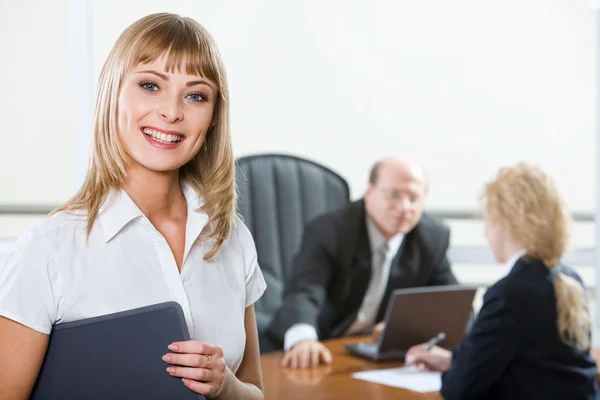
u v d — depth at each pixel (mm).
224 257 1593
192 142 1471
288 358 2867
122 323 1383
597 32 4277
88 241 1416
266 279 3688
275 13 4473
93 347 1387
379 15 4516
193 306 1496
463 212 4586
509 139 4570
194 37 1466
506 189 2592
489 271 4547
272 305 3641
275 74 4496
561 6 4504
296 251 3811
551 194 2572
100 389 1390
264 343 3361
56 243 1389
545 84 4543
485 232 2686
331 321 3385
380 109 4555
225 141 1580
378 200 3350
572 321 2467
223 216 1568
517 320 2424
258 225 3750
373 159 4574
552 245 2527
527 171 2621
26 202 4301
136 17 4281
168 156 1448
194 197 1560
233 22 4438
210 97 1491
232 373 1504
